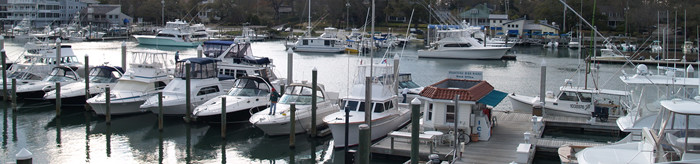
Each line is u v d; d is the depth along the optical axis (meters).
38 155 24.42
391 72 29.61
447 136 22.78
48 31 85.25
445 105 23.44
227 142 26.98
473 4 143.25
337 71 58.69
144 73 33.38
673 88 22.27
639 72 23.89
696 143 14.08
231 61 39.31
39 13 125.00
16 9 124.69
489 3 149.62
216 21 142.62
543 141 23.80
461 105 23.38
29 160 12.86
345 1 127.94
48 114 32.62
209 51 41.66
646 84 22.59
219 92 33.16
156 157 24.62
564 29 109.00
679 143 14.27
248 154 25.27
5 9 126.00
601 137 27.73
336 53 83.19
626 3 114.50
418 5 125.88
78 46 88.69
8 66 43.53
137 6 141.50
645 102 21.45
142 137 27.80
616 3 121.12
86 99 33.47
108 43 97.81
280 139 27.02
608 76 54.44
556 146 22.88
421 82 51.59
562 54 88.12
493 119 26.77
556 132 28.78
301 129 27.52
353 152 18.39
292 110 25.14
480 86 25.34
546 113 30.55
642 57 72.81
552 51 94.94
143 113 32.47
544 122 28.44
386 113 26.25
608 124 27.84
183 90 31.61
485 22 129.00
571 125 28.45
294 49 85.69
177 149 25.92
